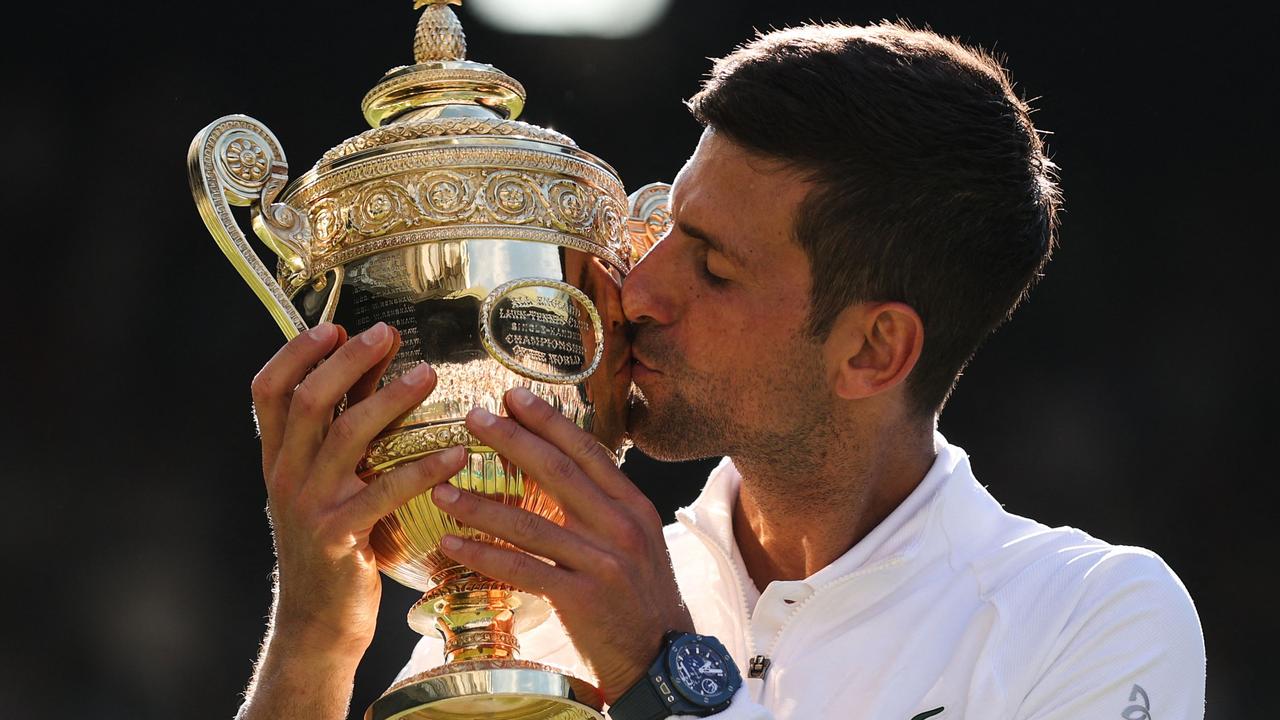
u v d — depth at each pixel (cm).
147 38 2677
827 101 834
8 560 2717
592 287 779
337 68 2716
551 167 758
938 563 871
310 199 772
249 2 2655
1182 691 840
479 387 737
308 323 776
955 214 859
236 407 2802
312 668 814
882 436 877
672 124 2809
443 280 739
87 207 2738
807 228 836
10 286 2742
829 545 891
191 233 2764
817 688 841
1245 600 2866
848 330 854
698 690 764
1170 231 2897
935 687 835
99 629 2734
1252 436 2866
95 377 2775
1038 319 2920
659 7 2762
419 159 742
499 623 779
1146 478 2889
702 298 835
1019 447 2917
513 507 741
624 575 757
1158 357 2900
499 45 2788
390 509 739
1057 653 838
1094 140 2881
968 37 2795
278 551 790
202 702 2727
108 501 2769
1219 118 2858
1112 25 2812
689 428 845
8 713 2675
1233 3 2803
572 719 795
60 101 2700
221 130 760
